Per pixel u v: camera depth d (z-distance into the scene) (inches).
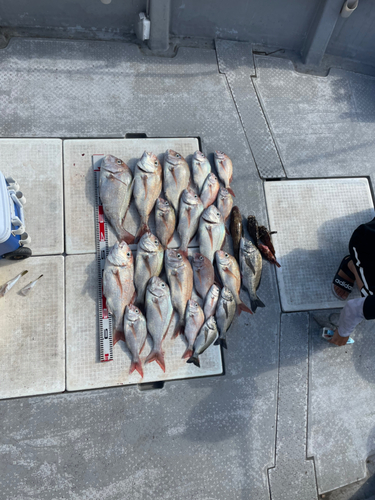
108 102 132.3
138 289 111.2
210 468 104.0
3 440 98.4
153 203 119.8
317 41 144.8
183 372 110.2
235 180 132.4
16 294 108.8
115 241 117.0
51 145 123.6
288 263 126.7
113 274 108.3
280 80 148.1
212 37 146.4
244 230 127.2
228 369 112.9
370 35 146.5
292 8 137.3
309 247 129.6
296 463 108.4
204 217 119.0
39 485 96.7
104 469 100.0
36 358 105.1
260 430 109.3
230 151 135.3
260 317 119.1
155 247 112.2
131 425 104.2
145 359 108.6
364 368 119.6
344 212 135.8
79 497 97.1
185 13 136.4
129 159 126.7
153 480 100.9
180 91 138.7
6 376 102.8
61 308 109.5
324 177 138.9
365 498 109.4
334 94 150.4
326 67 153.7
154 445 103.6
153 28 134.4
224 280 116.0
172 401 107.7
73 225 117.0
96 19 135.4
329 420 113.3
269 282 123.6
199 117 136.9
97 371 106.5
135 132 130.6
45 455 98.9
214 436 106.7
